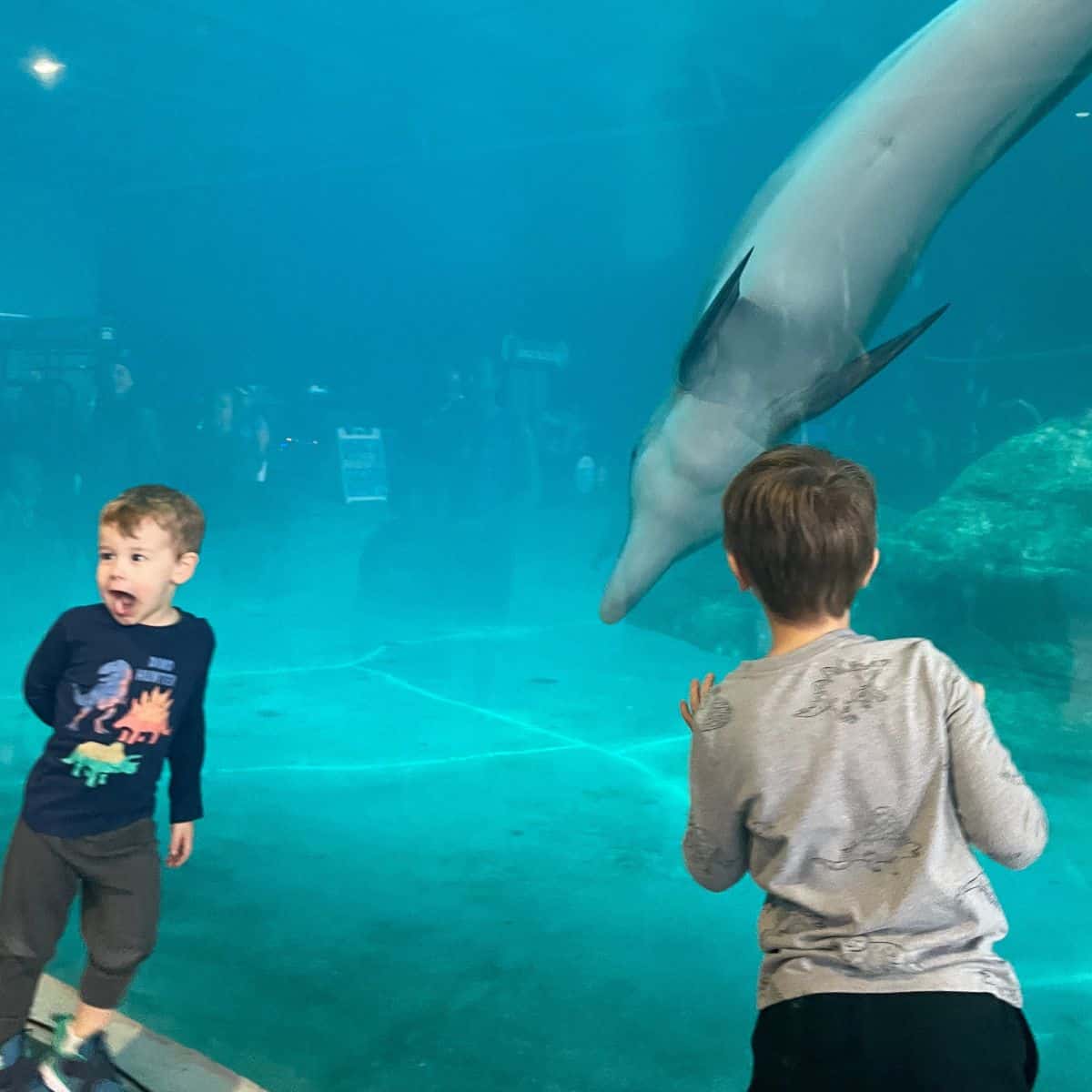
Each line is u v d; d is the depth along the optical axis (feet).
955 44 15.90
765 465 4.84
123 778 6.73
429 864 12.48
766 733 4.49
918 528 23.06
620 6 59.31
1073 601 20.13
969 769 4.19
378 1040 8.16
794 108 60.39
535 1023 8.49
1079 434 23.11
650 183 68.85
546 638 32.01
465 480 40.60
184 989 9.05
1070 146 44.27
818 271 16.14
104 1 58.39
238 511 51.34
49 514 53.72
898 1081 4.03
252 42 66.08
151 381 53.93
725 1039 8.21
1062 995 9.07
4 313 66.59
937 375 44.80
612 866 12.41
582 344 71.41
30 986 6.95
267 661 28.71
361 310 80.59
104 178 67.62
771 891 4.50
